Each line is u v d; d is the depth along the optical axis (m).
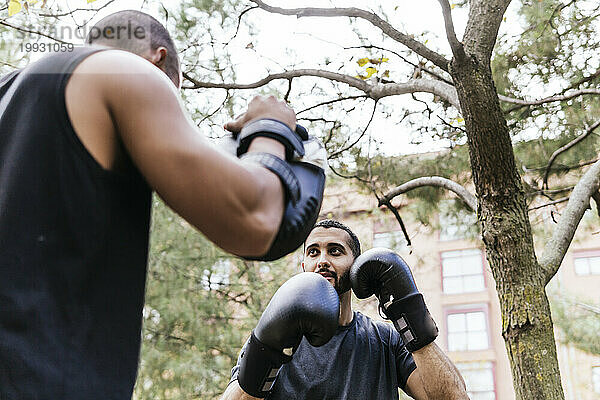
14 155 0.92
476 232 6.92
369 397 2.84
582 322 7.30
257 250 0.95
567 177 6.68
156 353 7.02
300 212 1.01
